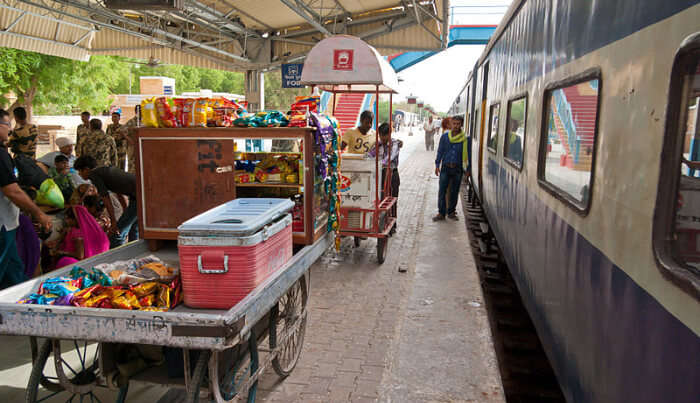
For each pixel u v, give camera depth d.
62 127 26.22
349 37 5.30
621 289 1.97
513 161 5.19
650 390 1.68
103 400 3.40
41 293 2.63
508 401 3.75
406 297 5.45
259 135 3.66
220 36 15.41
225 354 2.83
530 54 4.25
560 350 2.95
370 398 3.46
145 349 2.82
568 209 2.82
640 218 1.80
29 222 4.33
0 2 10.67
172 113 3.72
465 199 13.18
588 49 2.51
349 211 6.44
